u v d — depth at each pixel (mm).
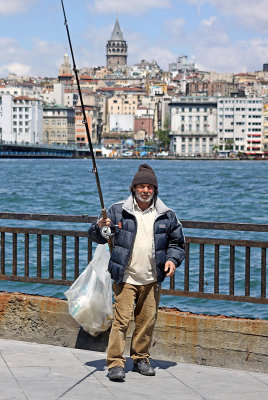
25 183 85875
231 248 8359
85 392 6473
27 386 6559
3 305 8797
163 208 7289
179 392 6625
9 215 9062
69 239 28766
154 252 7199
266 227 8078
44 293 19031
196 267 22625
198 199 60125
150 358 7973
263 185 84812
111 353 7211
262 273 8258
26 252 9211
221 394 6578
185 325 8023
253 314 17000
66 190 71750
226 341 7887
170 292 8609
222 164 194625
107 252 8180
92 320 8172
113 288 7398
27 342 8398
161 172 128000
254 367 7793
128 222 7230
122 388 6691
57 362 7488
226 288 19719
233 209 50062
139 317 7379
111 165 175625
